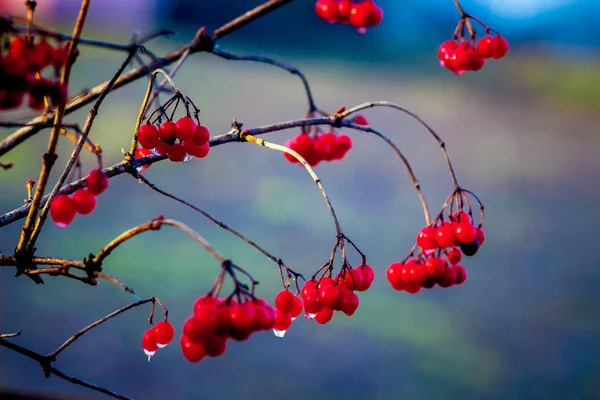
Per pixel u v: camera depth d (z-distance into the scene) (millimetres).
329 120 1729
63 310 7531
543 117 20578
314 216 11297
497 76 25688
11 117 1277
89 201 1394
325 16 2018
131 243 9469
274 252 9656
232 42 26281
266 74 21906
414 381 6840
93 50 19531
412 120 18859
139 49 1424
